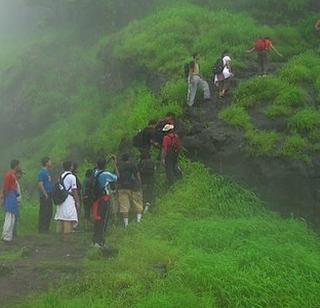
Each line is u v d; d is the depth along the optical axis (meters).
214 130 15.09
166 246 10.72
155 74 20.00
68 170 12.95
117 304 7.88
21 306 7.90
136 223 13.04
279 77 17.12
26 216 15.47
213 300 8.11
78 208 13.35
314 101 15.83
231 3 26.75
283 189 13.76
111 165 16.81
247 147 14.26
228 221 12.16
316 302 8.48
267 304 8.23
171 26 22.59
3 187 12.66
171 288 8.41
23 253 11.22
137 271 9.34
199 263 9.17
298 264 9.51
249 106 15.79
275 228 12.09
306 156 13.74
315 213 13.56
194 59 16.91
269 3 25.98
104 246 11.13
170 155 14.23
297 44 22.47
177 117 16.55
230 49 20.17
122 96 21.53
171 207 13.34
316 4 25.86
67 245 12.23
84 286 8.69
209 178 14.15
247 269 9.20
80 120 22.58
